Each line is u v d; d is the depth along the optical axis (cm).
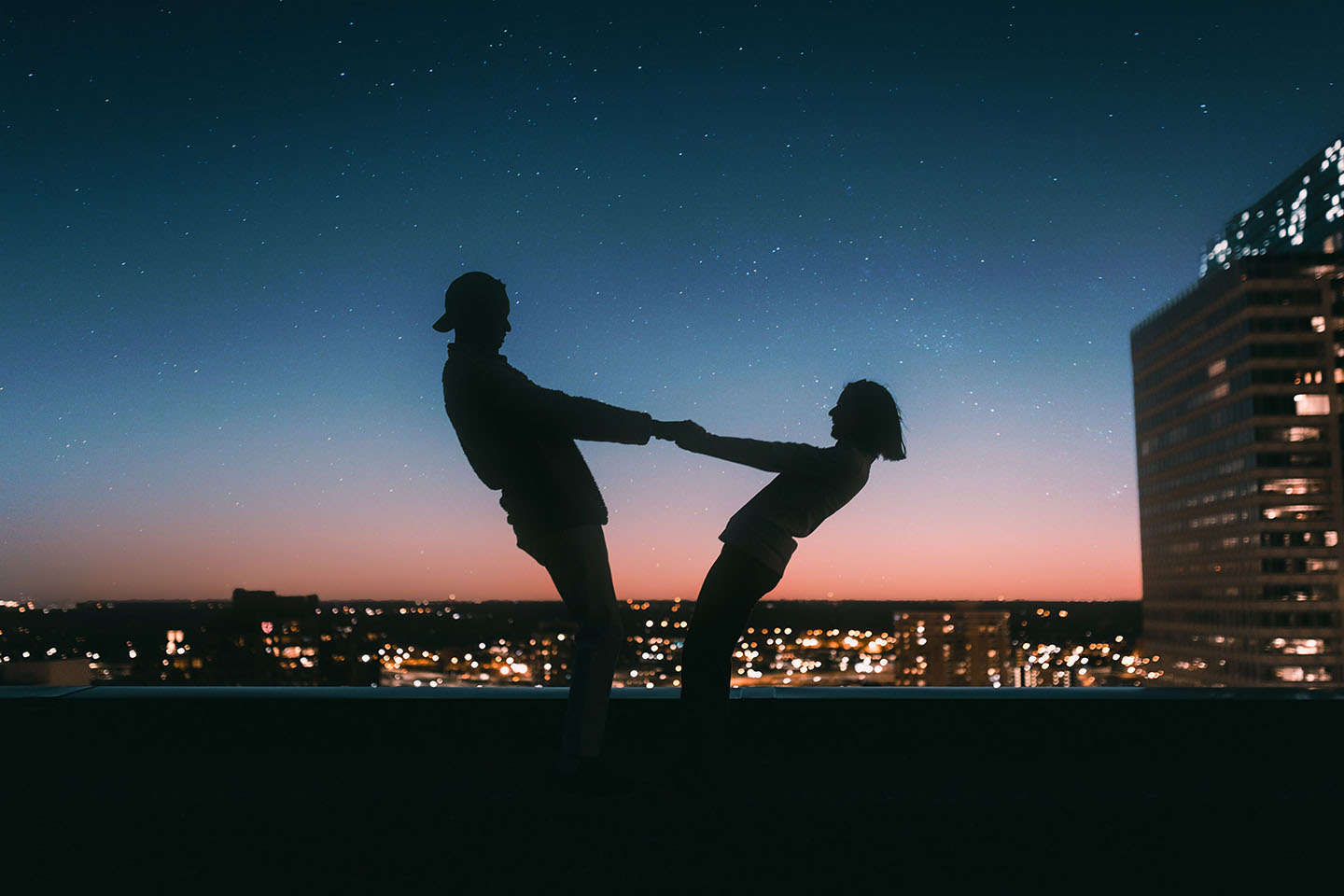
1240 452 9019
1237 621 9000
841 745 394
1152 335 11025
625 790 310
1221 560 9325
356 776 358
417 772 365
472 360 312
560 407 301
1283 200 11300
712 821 295
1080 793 333
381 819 296
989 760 388
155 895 229
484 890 232
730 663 322
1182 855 262
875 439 332
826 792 334
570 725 312
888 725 395
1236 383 9125
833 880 241
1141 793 333
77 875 243
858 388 337
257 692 407
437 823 291
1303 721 390
